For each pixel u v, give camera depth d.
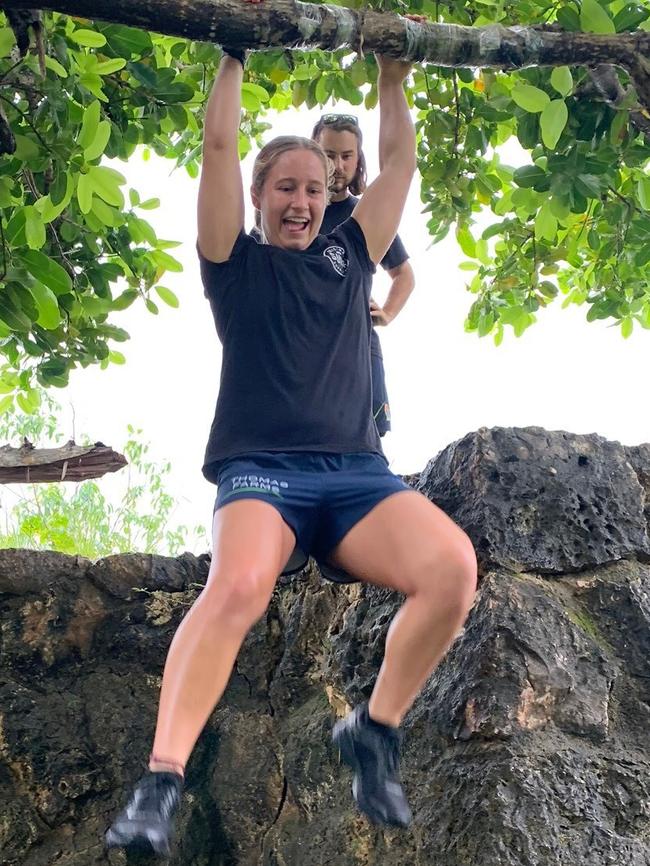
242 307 2.86
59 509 5.52
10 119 3.60
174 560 4.01
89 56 3.58
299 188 2.97
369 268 3.06
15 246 3.53
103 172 3.48
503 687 3.06
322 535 2.81
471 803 2.94
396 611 3.41
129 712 3.75
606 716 3.13
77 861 3.51
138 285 4.45
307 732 3.57
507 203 4.71
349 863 3.24
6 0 2.78
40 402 5.10
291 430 2.75
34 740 3.65
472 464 3.46
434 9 3.95
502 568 3.30
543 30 3.23
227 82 2.92
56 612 3.82
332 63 4.67
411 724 3.21
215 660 2.46
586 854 2.85
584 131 3.79
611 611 3.33
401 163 3.14
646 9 3.41
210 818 3.57
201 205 2.87
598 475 3.54
